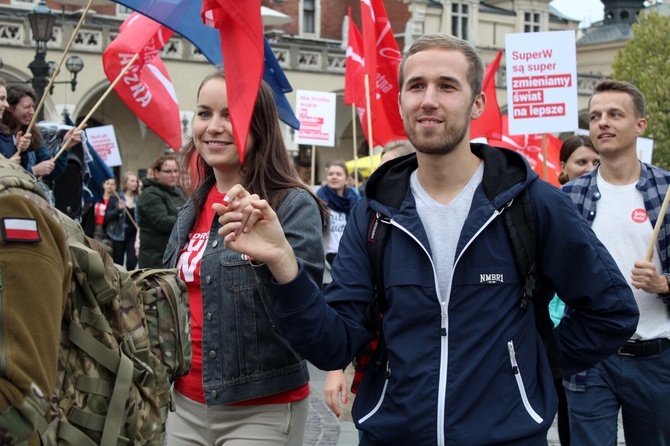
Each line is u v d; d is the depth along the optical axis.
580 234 3.46
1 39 29.52
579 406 5.23
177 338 3.52
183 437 4.20
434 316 3.36
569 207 3.50
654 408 5.17
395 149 5.95
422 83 3.45
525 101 9.52
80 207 9.90
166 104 8.48
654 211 5.34
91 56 31.50
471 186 3.50
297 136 15.38
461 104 3.44
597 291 3.49
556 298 5.53
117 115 34.34
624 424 5.34
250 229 3.24
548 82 9.47
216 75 4.22
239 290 4.01
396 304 3.40
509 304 3.37
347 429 8.19
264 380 4.01
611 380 5.19
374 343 4.17
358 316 3.50
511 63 9.54
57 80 30.97
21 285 2.51
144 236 10.66
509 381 3.32
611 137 5.41
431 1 46.94
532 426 3.29
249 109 3.88
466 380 3.29
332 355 3.39
